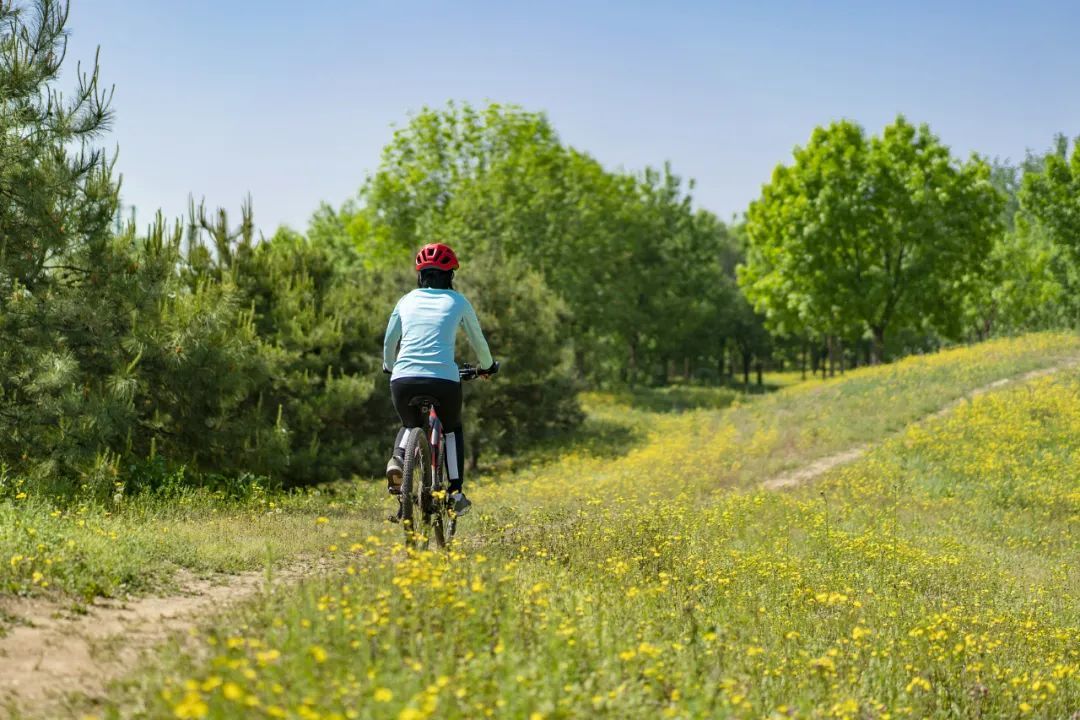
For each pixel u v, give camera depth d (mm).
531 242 43844
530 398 27719
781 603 7238
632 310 56188
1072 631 7887
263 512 10531
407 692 3402
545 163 46062
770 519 12688
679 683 4094
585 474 20453
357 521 9844
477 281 27109
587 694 3678
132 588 5570
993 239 46000
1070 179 56312
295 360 17625
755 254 52781
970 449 19875
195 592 5723
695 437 27359
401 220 47125
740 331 78062
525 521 9375
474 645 4086
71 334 11312
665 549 8289
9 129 10906
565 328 29750
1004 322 62500
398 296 24984
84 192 11320
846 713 4293
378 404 19109
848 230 45062
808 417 26297
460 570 5371
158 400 12664
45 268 11484
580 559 7246
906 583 8836
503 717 3328
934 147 44812
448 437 6504
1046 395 23922
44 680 3855
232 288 13250
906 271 44375
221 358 12492
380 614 4324
